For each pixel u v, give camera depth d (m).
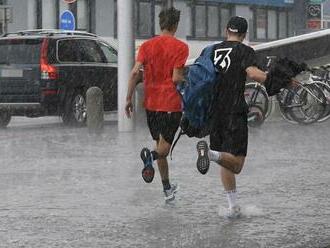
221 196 19.94
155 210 18.28
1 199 19.83
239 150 16.94
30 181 22.52
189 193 20.39
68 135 35.84
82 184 21.92
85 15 84.44
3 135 36.25
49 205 18.98
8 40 40.53
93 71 41.78
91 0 84.75
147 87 18.94
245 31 17.16
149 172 18.36
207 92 16.77
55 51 40.16
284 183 21.72
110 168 24.80
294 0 108.19
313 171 23.88
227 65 16.73
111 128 39.75
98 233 16.02
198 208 18.47
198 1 95.62
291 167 24.69
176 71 18.56
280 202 19.09
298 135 34.38
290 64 16.02
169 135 18.72
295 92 38.62
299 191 20.53
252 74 16.36
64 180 22.62
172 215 17.70
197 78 16.78
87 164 25.75
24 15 80.56
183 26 93.62
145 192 20.62
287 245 14.93
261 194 20.11
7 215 17.88
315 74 40.59
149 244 15.05
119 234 15.92
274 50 43.69
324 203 18.97
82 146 30.94
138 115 38.97
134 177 23.02
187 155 27.91
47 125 42.62
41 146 31.12
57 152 29.03
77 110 40.97
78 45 41.56
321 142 31.64
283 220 17.11
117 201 19.42
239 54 16.70
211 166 25.31
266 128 37.69
